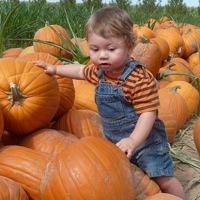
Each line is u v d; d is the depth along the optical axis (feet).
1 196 3.26
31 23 12.69
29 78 4.09
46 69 4.26
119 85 3.91
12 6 14.89
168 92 6.63
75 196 3.23
